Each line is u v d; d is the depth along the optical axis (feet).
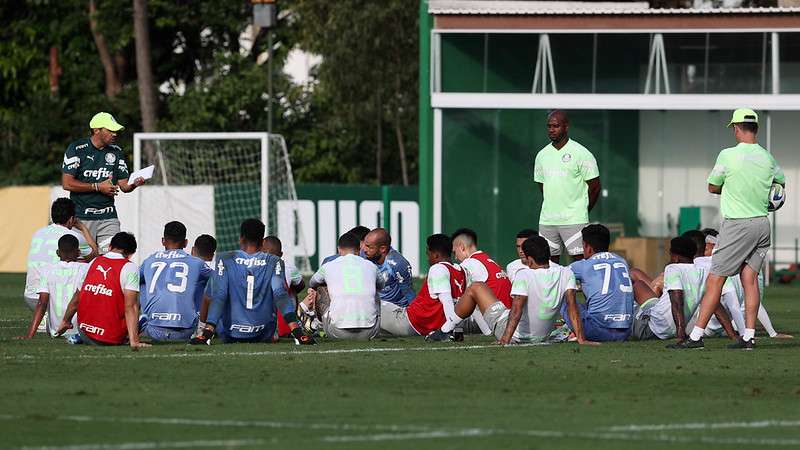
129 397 104.01
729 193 145.69
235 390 108.58
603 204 367.04
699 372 123.54
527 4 371.56
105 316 147.54
